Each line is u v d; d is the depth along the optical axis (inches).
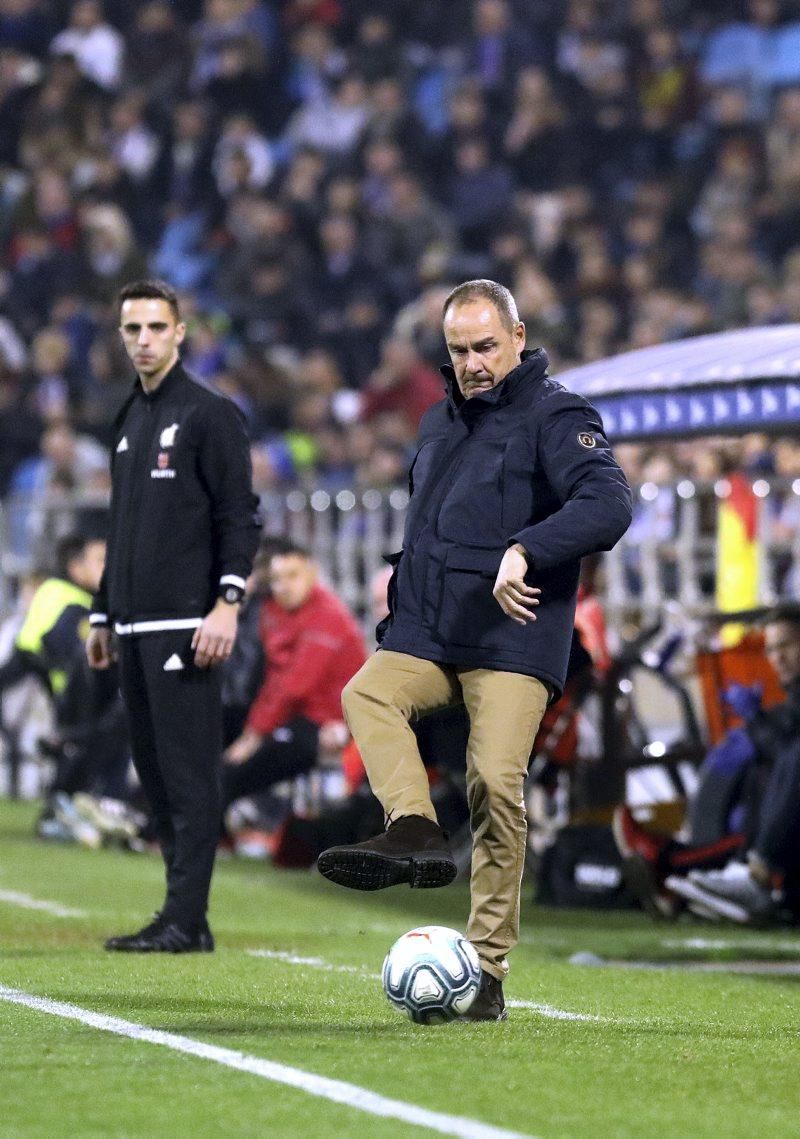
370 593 2121.1
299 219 3093.0
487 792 804.6
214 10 3503.9
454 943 817.5
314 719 1706.4
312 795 1801.2
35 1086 676.1
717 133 3006.9
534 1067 721.0
